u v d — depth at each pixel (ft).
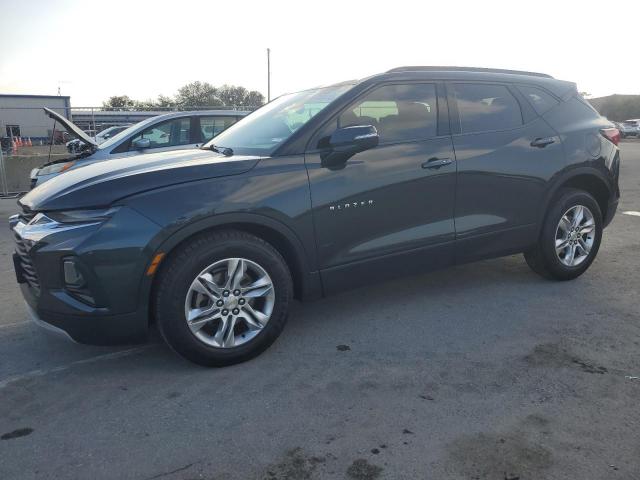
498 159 14.15
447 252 13.82
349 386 10.50
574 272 16.02
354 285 12.80
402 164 12.81
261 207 11.10
